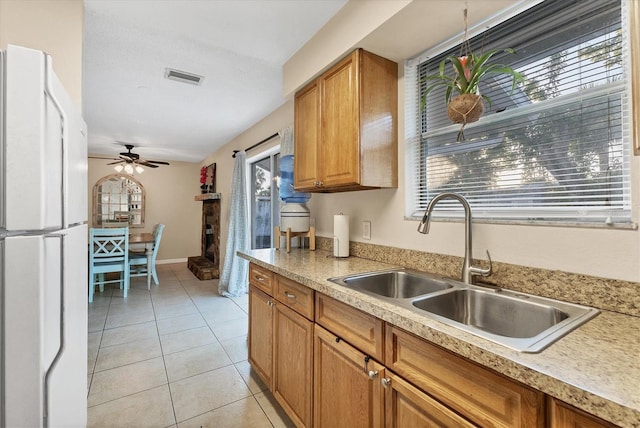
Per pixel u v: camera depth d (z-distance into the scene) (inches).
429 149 69.7
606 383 23.0
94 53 86.7
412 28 59.4
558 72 49.2
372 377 42.2
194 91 112.7
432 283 58.1
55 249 28.4
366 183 66.6
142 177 251.8
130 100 121.0
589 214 44.8
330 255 86.0
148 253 175.9
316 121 78.9
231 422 66.9
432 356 35.1
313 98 80.5
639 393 21.7
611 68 43.5
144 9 68.3
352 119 67.1
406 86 71.7
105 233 156.2
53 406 26.7
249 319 87.2
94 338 109.3
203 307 145.0
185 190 270.1
